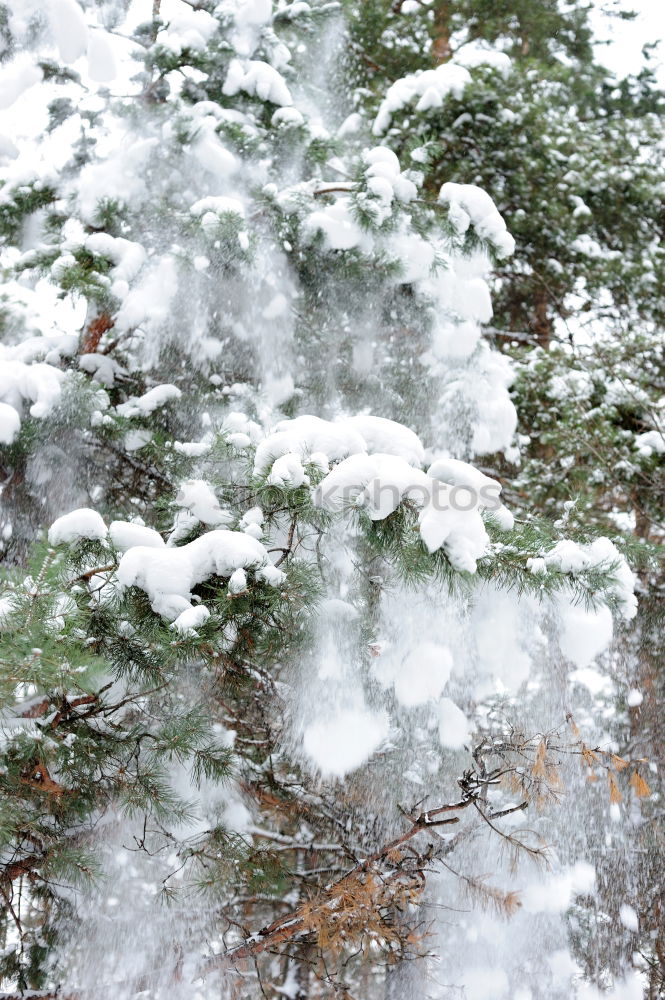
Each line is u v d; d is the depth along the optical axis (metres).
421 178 5.19
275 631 3.34
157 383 5.25
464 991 5.07
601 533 3.80
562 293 8.75
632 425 7.98
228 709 4.06
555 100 8.79
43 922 4.12
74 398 4.47
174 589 2.91
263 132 5.34
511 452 7.12
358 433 3.27
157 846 4.04
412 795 4.92
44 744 3.31
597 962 5.95
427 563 2.93
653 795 6.36
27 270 4.97
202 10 5.74
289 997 5.21
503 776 4.25
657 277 8.31
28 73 5.00
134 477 4.89
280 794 4.61
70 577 3.03
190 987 4.36
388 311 5.38
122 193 5.07
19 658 2.75
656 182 8.22
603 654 6.57
